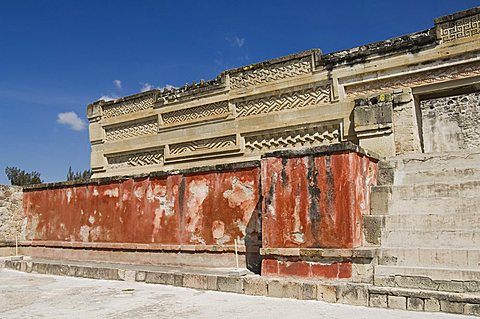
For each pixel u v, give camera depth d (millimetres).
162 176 8102
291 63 10203
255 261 6789
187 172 7754
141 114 12844
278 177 5988
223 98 11172
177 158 11938
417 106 9023
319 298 5164
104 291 6398
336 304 4977
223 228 7230
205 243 7383
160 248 7863
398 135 8602
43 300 5910
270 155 6090
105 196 9008
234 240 7078
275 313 4672
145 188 8320
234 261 7016
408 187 6086
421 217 5508
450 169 6266
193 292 6055
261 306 5020
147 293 6105
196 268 7266
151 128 12742
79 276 7906
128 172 13102
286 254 5711
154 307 5199
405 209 5875
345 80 9445
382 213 5996
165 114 12367
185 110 11961
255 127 10508
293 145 10055
